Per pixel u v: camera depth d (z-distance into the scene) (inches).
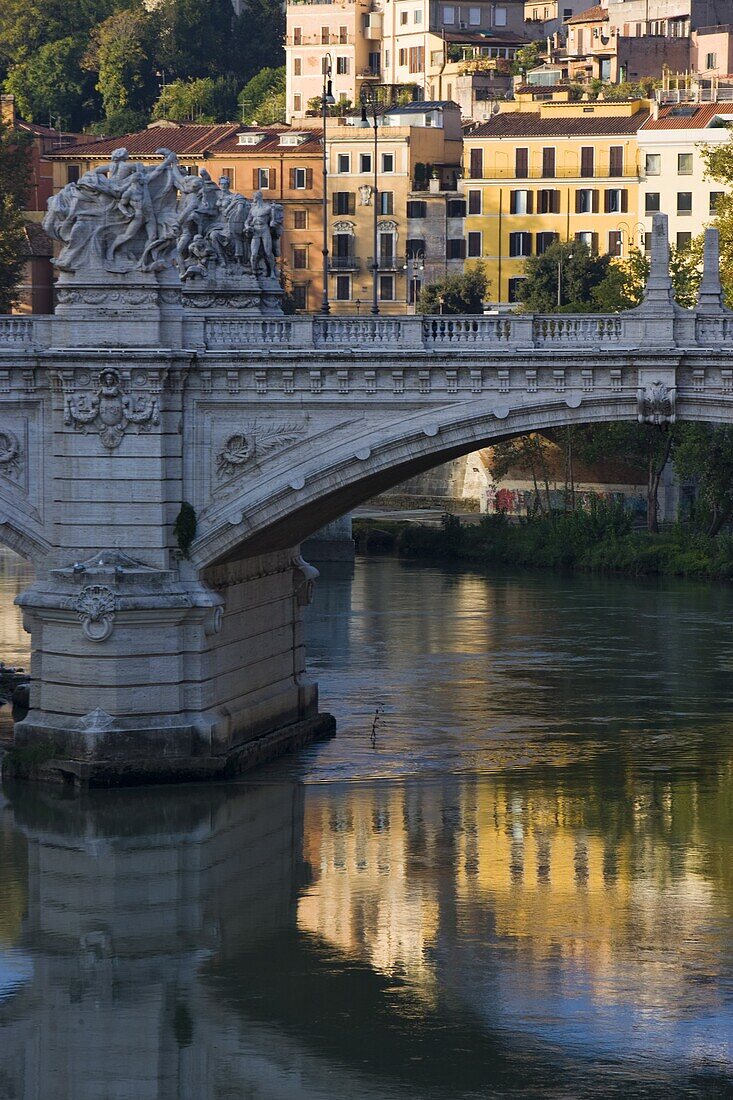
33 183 7701.8
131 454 2960.1
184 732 3026.6
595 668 4094.5
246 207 3326.8
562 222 7249.0
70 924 2568.9
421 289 7396.7
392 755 3319.4
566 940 2496.3
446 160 7696.9
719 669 4084.6
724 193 6422.2
